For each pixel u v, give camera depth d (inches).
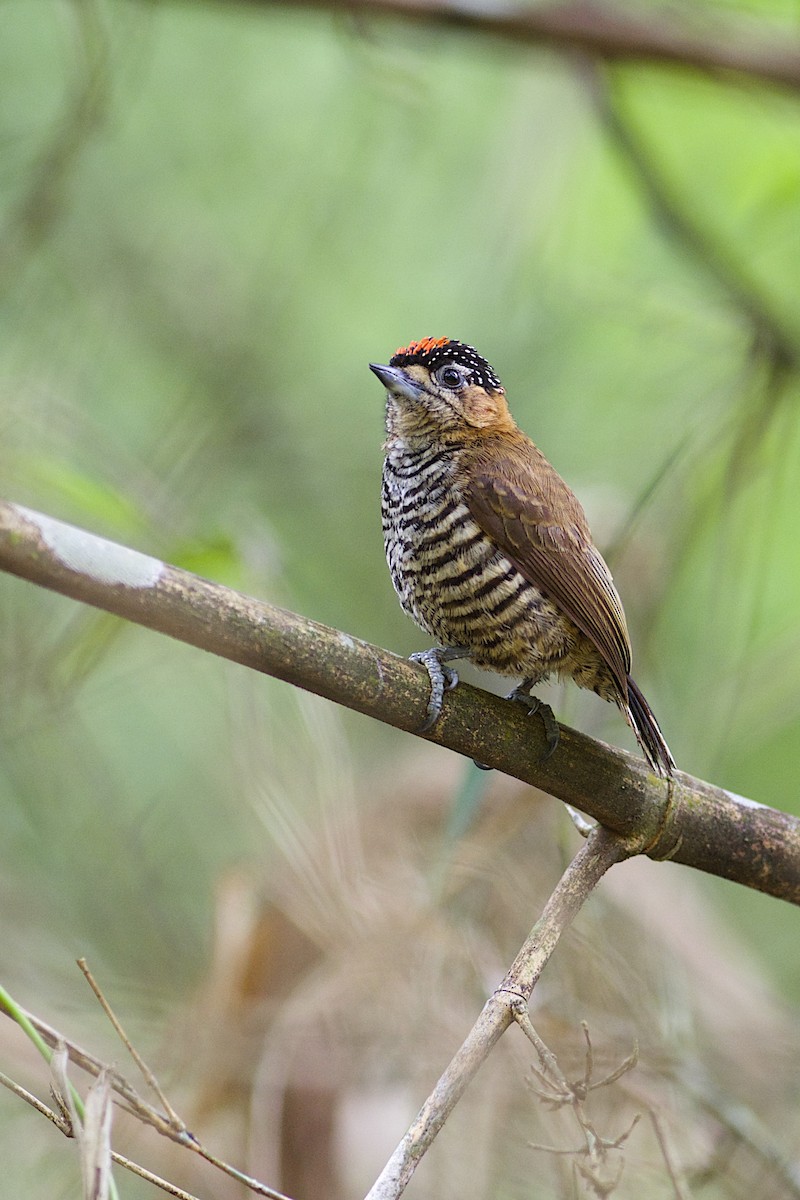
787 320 499.2
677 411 544.1
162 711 536.7
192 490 557.0
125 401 585.6
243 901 417.4
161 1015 436.8
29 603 454.0
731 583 490.9
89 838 498.3
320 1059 388.2
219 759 526.3
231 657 259.0
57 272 573.0
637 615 458.9
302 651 265.7
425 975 378.0
